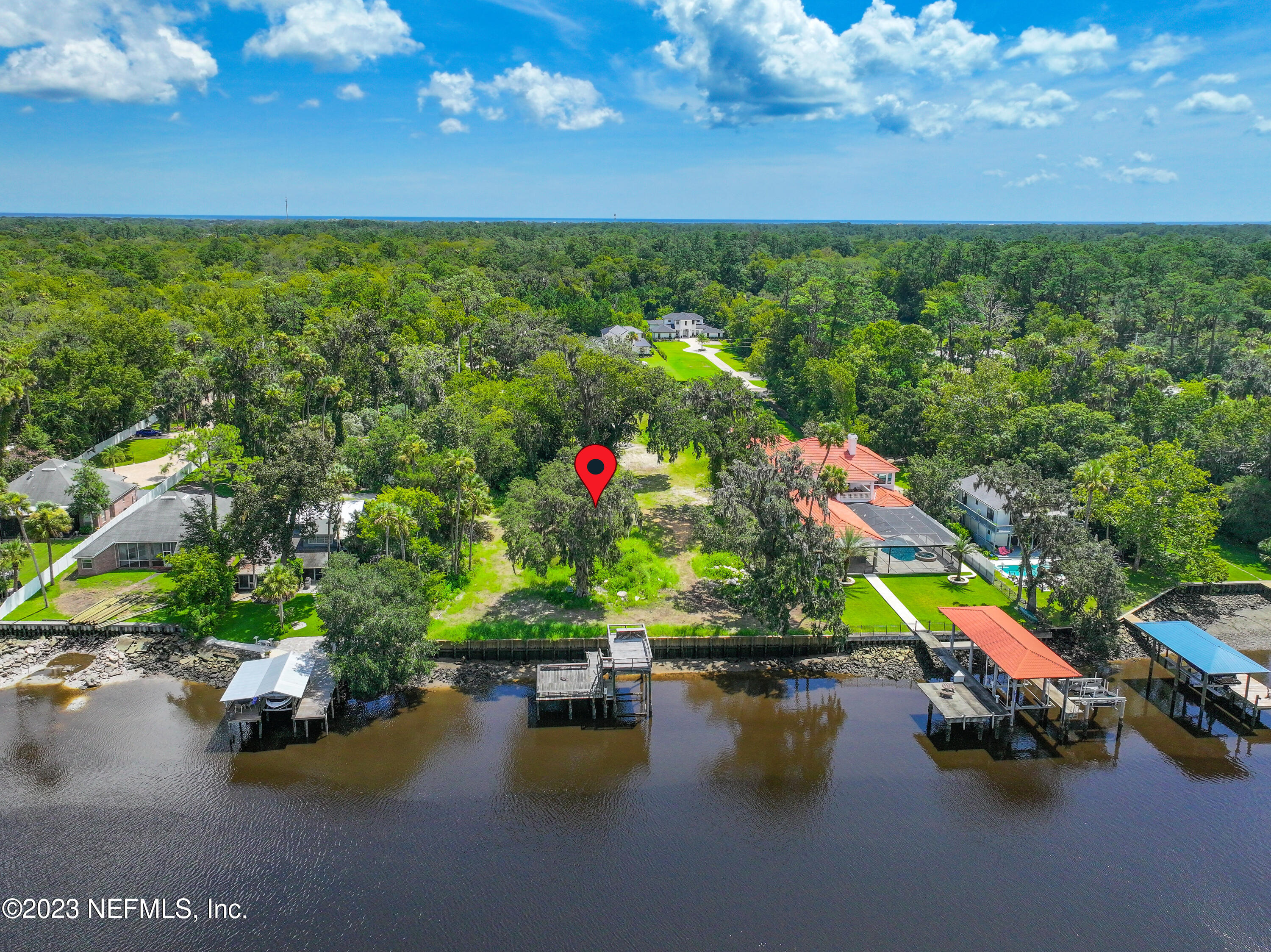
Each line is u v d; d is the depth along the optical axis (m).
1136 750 53.94
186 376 105.25
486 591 71.19
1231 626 69.69
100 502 79.50
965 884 41.91
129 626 64.31
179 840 43.97
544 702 58.19
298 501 66.94
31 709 55.88
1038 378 109.94
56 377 101.19
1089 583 61.62
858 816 47.00
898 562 78.31
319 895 40.38
